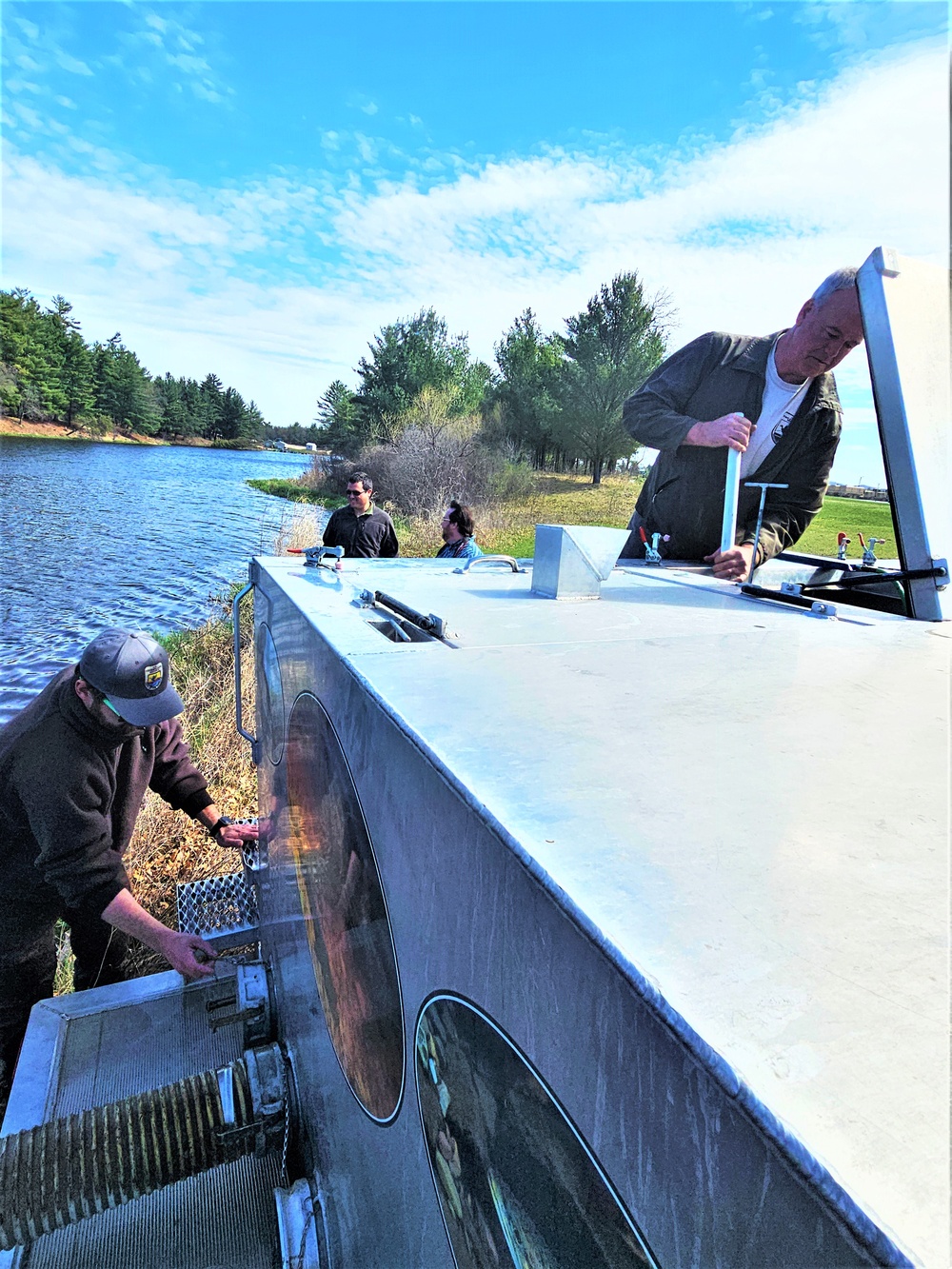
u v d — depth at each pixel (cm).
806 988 42
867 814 63
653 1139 42
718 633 128
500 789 65
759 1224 35
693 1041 38
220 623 832
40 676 794
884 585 187
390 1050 93
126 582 1250
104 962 254
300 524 1357
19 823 206
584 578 157
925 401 153
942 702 93
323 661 119
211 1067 187
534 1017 55
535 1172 57
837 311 192
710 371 235
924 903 51
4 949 221
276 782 183
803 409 224
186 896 234
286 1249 136
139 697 186
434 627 120
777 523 236
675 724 83
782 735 81
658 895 50
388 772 87
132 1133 138
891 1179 31
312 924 140
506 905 58
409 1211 89
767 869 54
